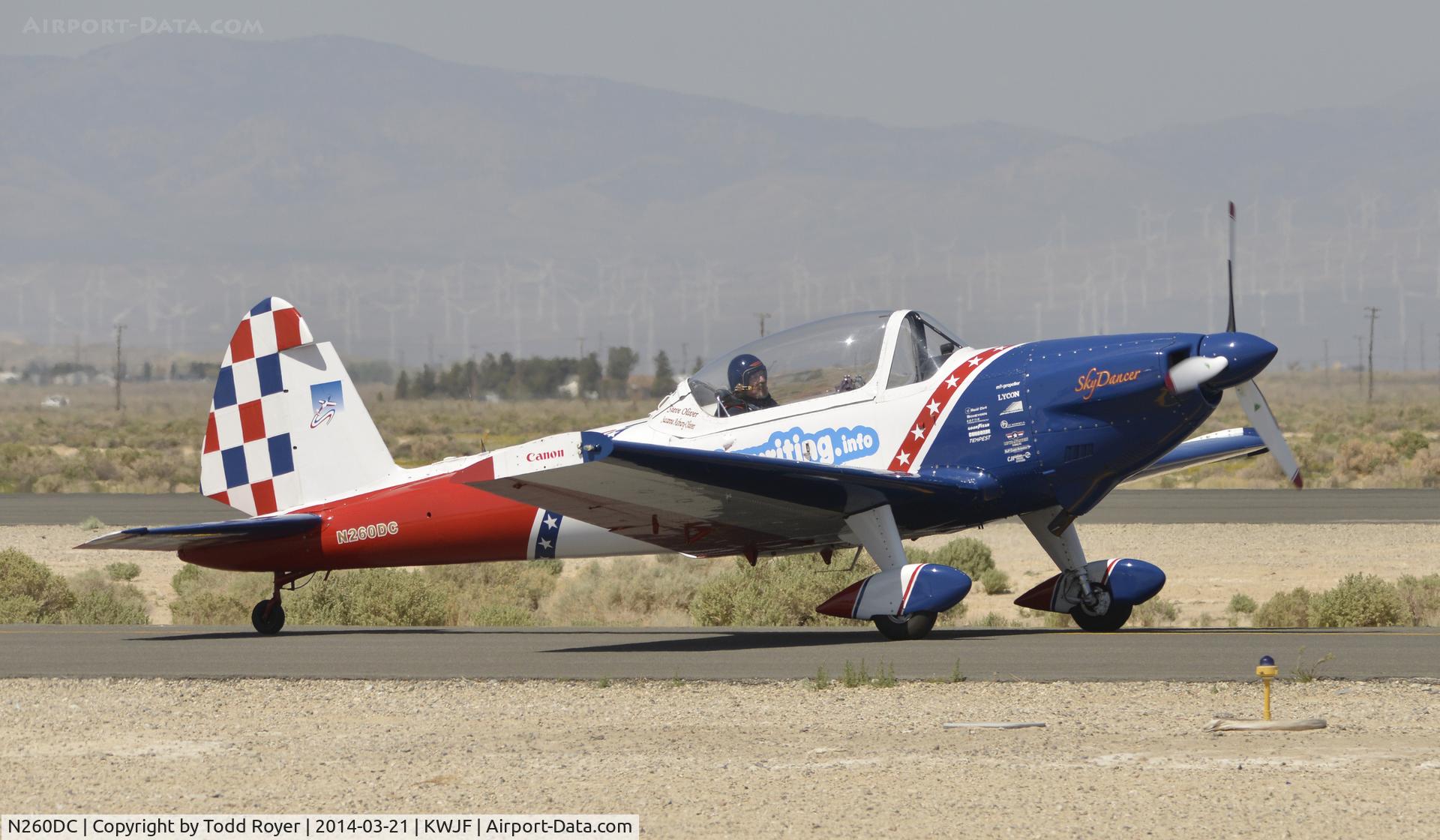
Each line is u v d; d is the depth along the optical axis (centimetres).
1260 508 12419
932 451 4881
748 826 2538
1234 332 4734
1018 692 3744
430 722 3594
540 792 2817
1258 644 4538
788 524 5028
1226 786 2730
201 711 3794
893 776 2859
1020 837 2444
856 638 5066
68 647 5094
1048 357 4847
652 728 3428
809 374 5009
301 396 5538
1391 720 3300
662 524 4988
